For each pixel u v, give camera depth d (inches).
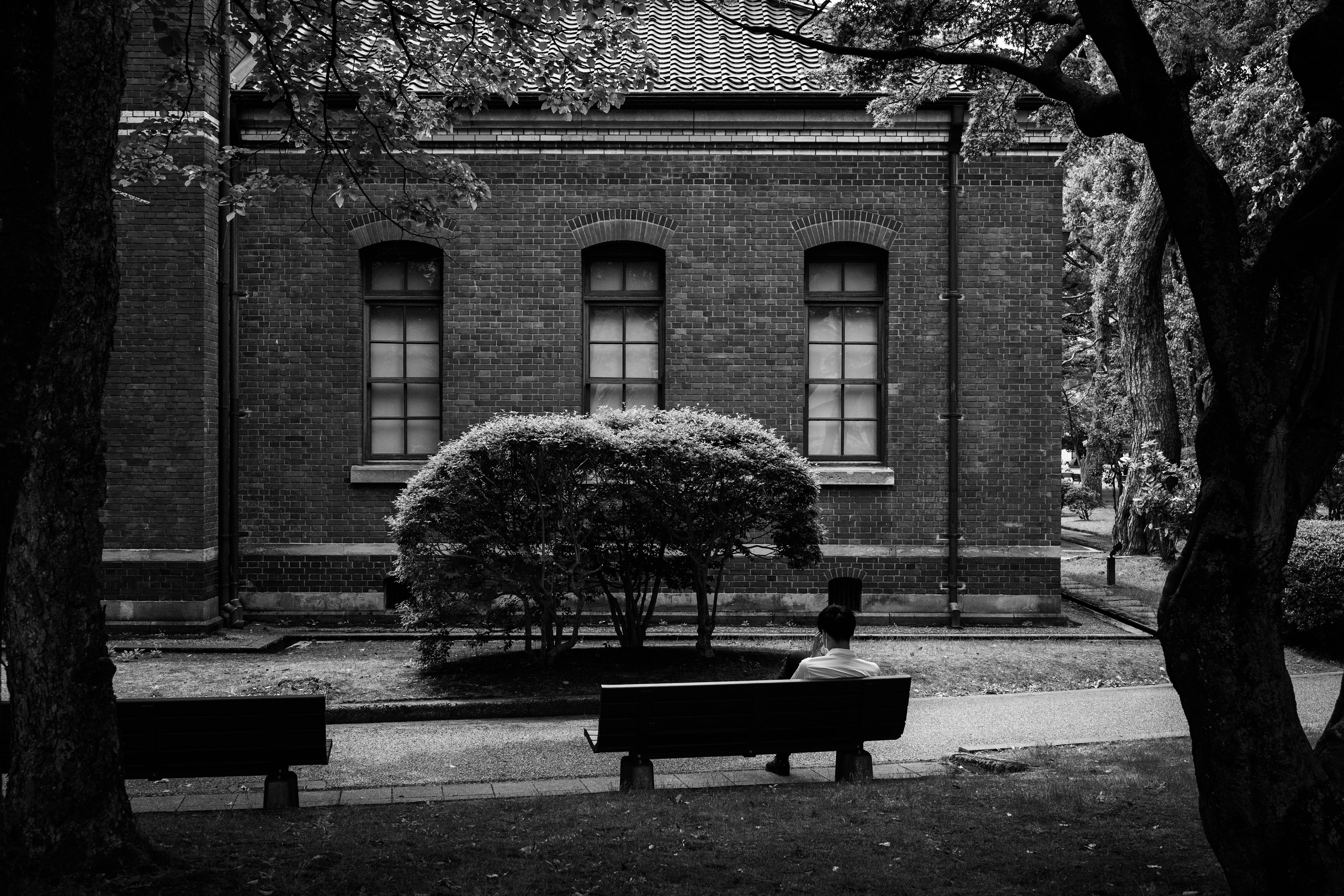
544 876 208.8
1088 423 1555.1
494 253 624.1
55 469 216.4
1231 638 179.2
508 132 621.6
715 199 626.5
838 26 367.2
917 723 402.9
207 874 206.4
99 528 223.0
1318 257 180.7
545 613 472.4
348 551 616.7
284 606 616.4
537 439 457.7
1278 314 186.4
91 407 221.1
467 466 459.2
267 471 617.6
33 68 133.8
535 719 423.8
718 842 234.5
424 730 404.5
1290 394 181.8
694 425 485.7
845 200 628.4
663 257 634.8
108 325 223.5
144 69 569.6
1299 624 542.3
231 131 605.6
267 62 410.9
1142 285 922.1
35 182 134.6
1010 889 199.9
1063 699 446.3
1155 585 765.3
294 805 291.0
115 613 581.3
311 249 618.2
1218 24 363.6
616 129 621.6
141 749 279.4
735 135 624.7
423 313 635.5
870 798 278.1
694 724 301.9
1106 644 577.6
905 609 627.8
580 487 468.8
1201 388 1001.5
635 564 497.4
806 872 211.5
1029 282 630.5
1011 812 259.8
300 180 430.9
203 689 444.8
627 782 301.9
